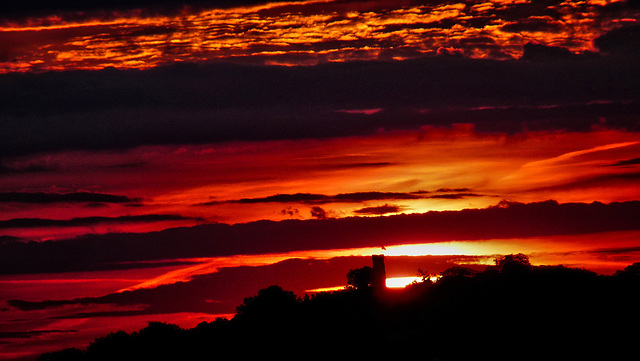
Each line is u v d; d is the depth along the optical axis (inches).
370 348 3737.7
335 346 3905.0
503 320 3570.4
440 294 4013.3
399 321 3895.2
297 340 4050.2
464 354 3472.0
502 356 3398.1
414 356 3553.2
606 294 3622.0
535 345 3390.7
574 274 3848.4
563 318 3503.9
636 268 3895.2
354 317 4050.2
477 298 3814.0
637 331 3314.5
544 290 3715.6
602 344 3284.9
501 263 4160.9
